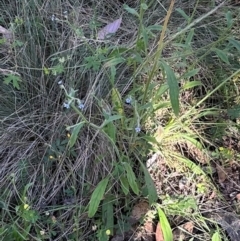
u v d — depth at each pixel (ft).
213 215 1.90
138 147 1.92
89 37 2.19
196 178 1.98
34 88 2.10
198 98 2.15
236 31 2.26
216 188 1.98
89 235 1.82
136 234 1.85
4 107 2.06
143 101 1.83
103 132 1.66
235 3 2.39
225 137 2.08
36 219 1.73
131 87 2.06
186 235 1.85
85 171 1.91
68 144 1.83
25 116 2.04
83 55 2.09
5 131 1.99
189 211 1.90
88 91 2.01
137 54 1.79
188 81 2.12
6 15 2.27
